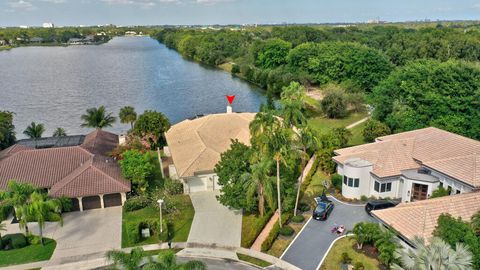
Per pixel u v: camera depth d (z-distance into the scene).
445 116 60.97
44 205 38.00
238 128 62.75
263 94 123.50
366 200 46.91
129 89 129.38
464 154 44.72
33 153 52.47
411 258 25.67
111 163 53.31
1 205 40.66
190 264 25.70
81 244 39.41
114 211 46.72
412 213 34.84
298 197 44.50
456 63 66.06
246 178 41.69
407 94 67.12
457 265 24.23
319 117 89.56
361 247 36.44
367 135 64.38
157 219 41.59
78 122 91.00
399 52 133.62
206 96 119.94
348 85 97.50
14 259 36.78
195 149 55.03
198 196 50.12
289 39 198.50
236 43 198.50
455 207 34.78
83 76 155.75
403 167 46.50
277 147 38.88
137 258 25.97
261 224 41.03
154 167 59.03
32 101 111.50
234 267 34.94
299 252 36.75
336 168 53.75
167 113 100.50
